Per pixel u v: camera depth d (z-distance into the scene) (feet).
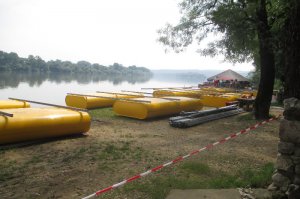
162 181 19.75
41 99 81.66
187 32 56.75
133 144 30.19
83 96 55.16
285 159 16.89
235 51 47.96
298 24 17.98
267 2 42.16
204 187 18.85
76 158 25.02
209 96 68.64
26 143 28.81
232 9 42.45
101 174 21.38
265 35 42.32
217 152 27.68
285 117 16.81
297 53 17.99
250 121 46.34
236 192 18.03
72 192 18.16
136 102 45.93
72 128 31.71
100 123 41.60
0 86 136.36
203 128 40.65
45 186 19.02
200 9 51.75
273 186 17.53
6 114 27.53
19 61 351.46
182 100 52.49
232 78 154.51
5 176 20.59
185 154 27.02
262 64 47.55
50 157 25.17
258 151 28.53
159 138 33.55
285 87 18.71
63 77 293.64
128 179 19.12
